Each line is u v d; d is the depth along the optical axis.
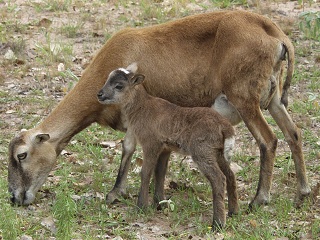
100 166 14.19
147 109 11.97
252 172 13.95
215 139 11.42
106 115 12.97
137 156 14.48
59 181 13.42
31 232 11.37
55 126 12.80
